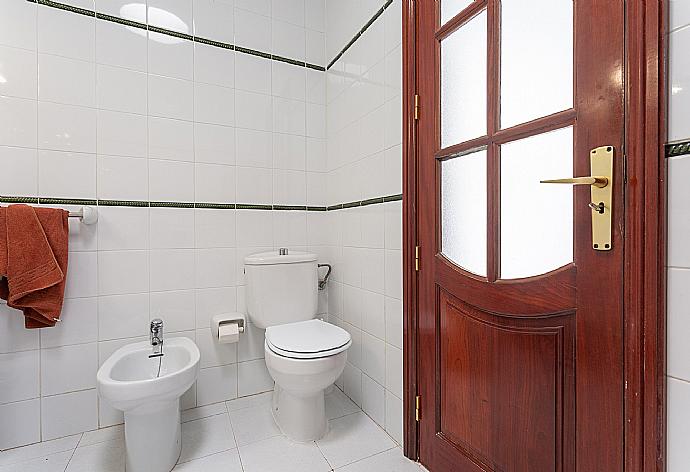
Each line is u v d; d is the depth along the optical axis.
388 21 1.71
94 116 1.78
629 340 0.84
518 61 1.13
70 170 1.73
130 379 1.63
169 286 1.94
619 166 0.87
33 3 1.67
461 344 1.34
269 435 1.72
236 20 2.11
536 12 1.08
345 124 2.11
